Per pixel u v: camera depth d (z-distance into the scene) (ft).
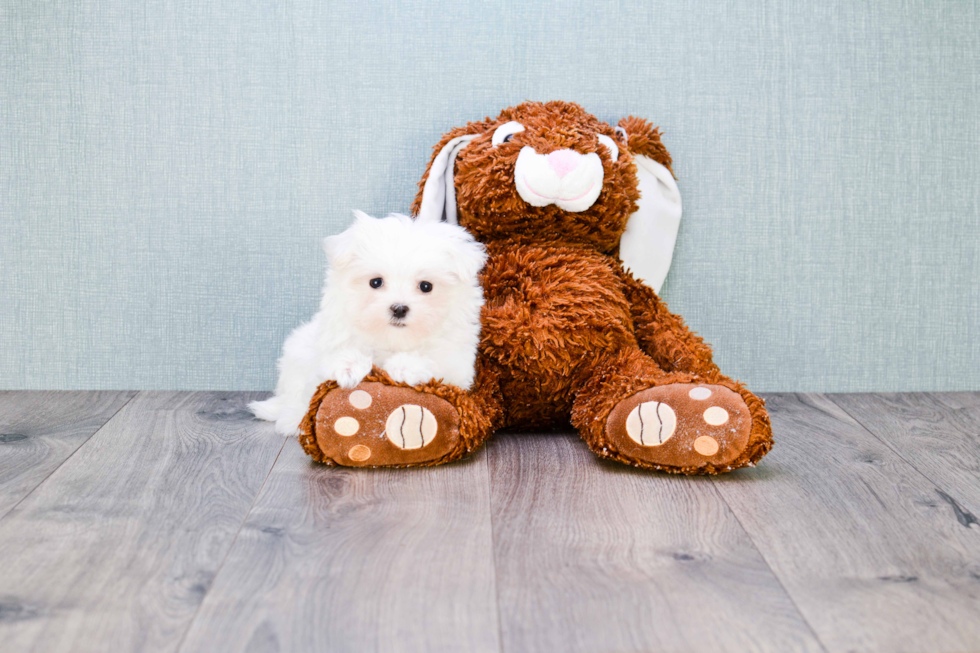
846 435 4.66
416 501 3.56
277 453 4.21
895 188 5.49
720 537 3.23
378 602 2.68
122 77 5.21
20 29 5.14
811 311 5.58
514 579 2.85
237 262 5.40
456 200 4.95
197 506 3.47
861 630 2.56
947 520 3.43
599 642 2.48
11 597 2.68
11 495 3.57
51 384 5.48
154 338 5.46
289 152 5.31
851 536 3.26
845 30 5.34
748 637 2.51
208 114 5.26
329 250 4.07
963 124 5.46
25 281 5.38
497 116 5.14
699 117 5.36
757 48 5.32
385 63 5.26
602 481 3.85
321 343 4.21
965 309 5.64
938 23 5.36
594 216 4.67
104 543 3.09
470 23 5.24
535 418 4.65
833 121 5.41
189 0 5.16
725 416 3.82
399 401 3.88
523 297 4.49
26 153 5.25
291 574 2.86
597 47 5.28
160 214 5.34
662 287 5.49
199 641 2.45
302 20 5.21
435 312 4.00
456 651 2.42
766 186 5.44
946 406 5.31
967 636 2.53
